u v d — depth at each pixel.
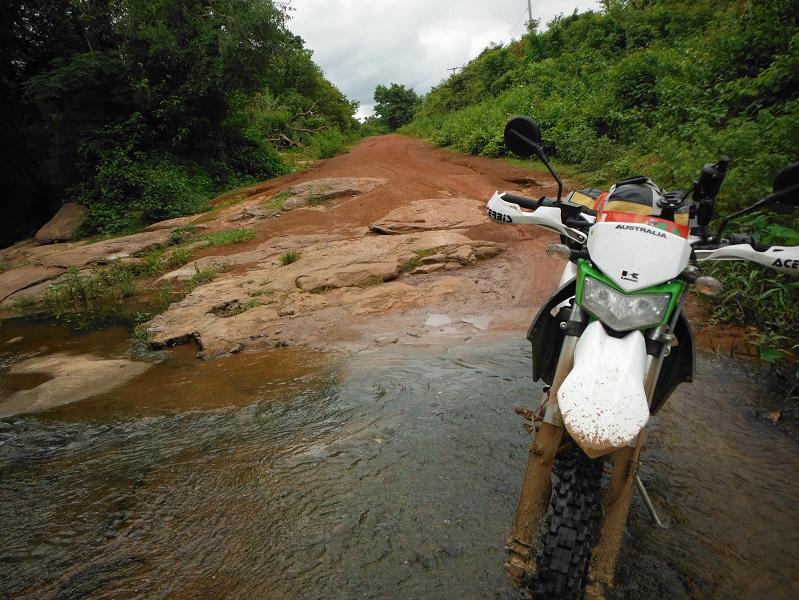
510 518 2.78
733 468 3.16
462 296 6.68
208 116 20.48
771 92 8.64
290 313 6.50
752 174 5.89
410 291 6.94
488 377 4.45
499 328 5.64
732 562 2.48
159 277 10.11
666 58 15.05
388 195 13.49
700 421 3.65
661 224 2.43
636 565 2.46
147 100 18.11
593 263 2.36
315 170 20.77
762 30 10.20
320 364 5.07
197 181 18.66
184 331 6.27
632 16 24.38
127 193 16.91
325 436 3.71
